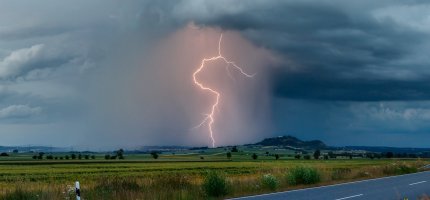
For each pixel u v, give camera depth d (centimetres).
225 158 16475
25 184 2462
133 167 8331
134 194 1714
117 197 1709
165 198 1700
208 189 1900
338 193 1914
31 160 13688
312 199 1688
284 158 16125
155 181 2189
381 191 1994
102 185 2047
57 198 1744
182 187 2025
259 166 8056
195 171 6506
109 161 12725
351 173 3066
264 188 2153
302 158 16350
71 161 12625
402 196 1769
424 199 1588
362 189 2103
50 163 10981
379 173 3328
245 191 2053
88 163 11038
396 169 3584
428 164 5250
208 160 13675
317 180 2561
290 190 2089
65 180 4631
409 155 19662
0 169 7700
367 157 18575
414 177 2998
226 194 1919
